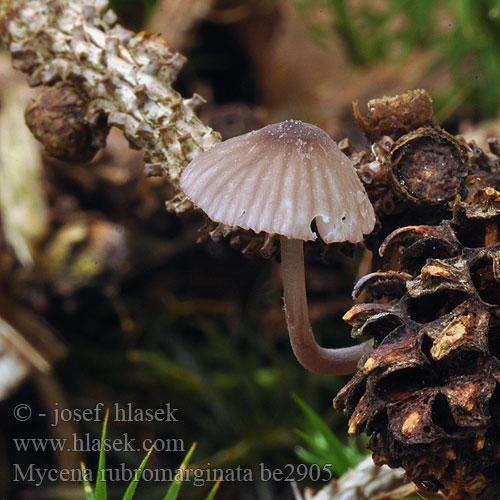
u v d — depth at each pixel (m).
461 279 0.26
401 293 0.27
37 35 0.29
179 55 0.29
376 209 0.28
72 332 0.39
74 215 0.39
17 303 0.38
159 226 0.39
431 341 0.26
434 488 0.27
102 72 0.29
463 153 0.28
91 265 0.37
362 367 0.26
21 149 0.39
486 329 0.26
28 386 0.37
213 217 0.27
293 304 0.27
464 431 0.26
